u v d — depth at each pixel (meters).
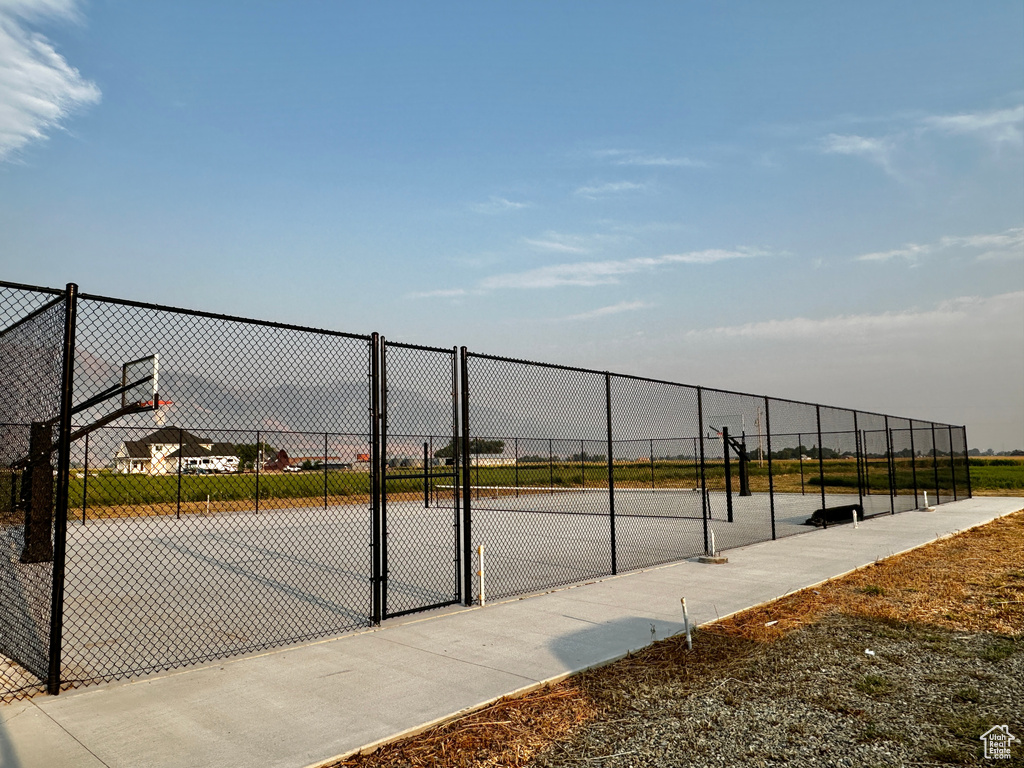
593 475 32.62
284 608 8.21
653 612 7.62
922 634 6.74
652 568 10.67
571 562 11.49
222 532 17.00
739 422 26.16
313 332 7.00
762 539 14.17
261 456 22.23
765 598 8.30
